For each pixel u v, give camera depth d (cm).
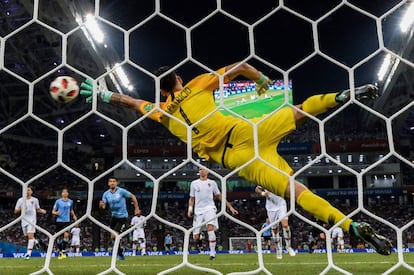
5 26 2620
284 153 3894
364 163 3809
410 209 3412
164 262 876
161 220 264
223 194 265
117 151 4097
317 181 4078
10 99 3703
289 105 275
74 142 4325
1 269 694
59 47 2827
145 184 4094
